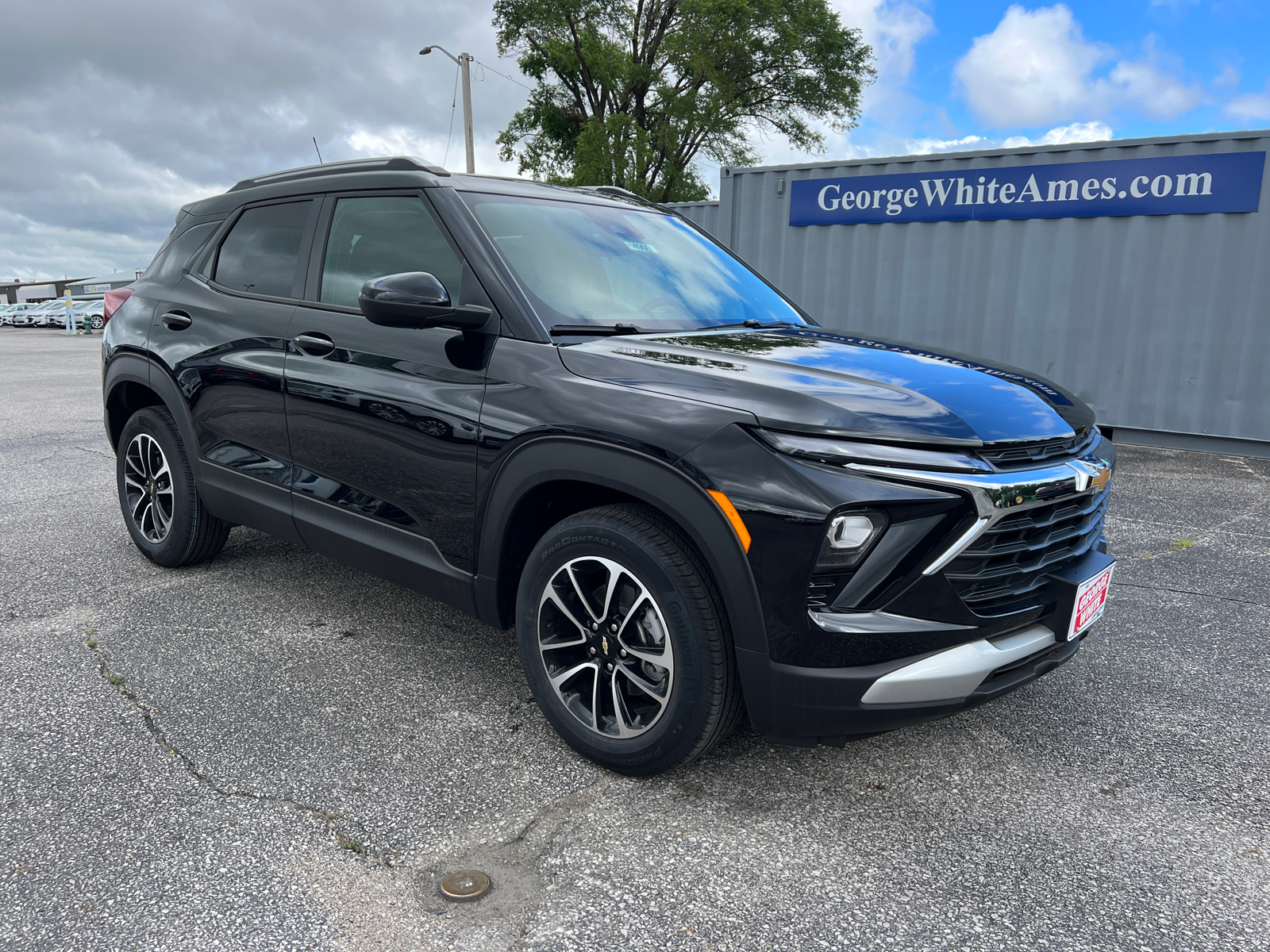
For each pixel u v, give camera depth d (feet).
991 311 25.54
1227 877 6.36
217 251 11.43
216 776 7.32
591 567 7.42
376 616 10.97
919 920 5.81
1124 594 12.76
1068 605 7.07
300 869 6.14
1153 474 21.22
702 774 7.60
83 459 21.02
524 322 7.88
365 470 8.91
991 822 7.00
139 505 12.63
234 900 5.79
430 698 8.84
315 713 8.46
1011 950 5.55
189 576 12.27
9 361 54.65
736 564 6.31
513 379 7.64
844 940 5.59
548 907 5.83
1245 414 22.91
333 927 5.57
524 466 7.42
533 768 7.60
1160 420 24.00
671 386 6.93
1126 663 10.30
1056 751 8.19
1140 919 5.88
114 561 12.89
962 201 25.40
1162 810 7.24
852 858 6.47
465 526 8.04
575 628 7.68
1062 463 6.90
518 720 8.45
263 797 7.02
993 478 6.28
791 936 5.61
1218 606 12.26
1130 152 23.12
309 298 9.87
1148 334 23.75
